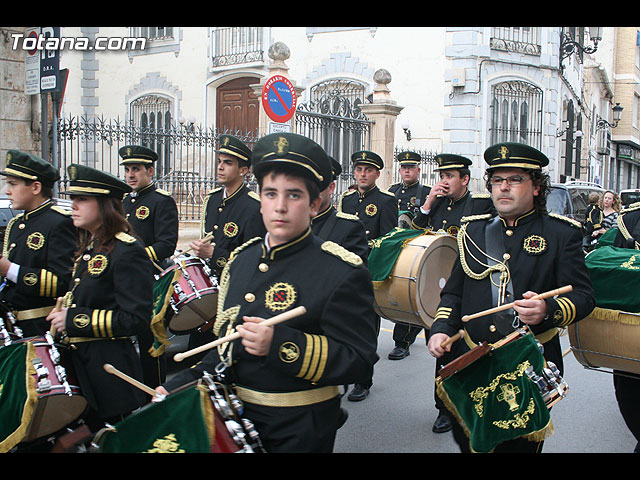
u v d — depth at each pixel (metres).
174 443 2.43
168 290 4.63
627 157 36.47
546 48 17.11
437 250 5.47
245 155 5.46
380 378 6.40
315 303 2.57
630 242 5.49
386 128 13.61
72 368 3.58
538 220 3.53
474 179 16.28
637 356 3.74
